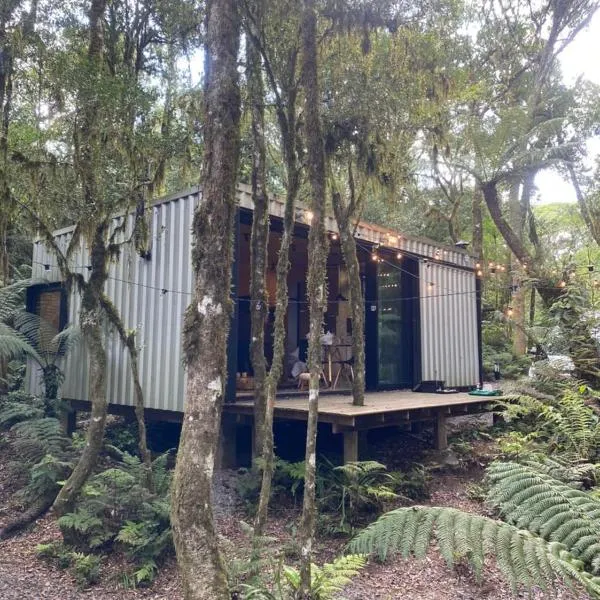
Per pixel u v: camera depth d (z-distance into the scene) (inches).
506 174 440.5
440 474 242.4
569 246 698.2
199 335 127.0
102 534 179.5
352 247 250.7
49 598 153.0
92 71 206.8
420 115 241.4
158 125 264.2
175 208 263.7
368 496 198.7
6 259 315.0
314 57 154.9
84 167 213.2
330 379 345.7
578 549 111.5
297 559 163.2
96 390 204.2
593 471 197.5
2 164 226.1
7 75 258.5
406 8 212.7
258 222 225.6
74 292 311.0
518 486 131.7
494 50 528.7
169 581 163.0
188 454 121.4
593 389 284.8
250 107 219.9
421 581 153.0
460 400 276.8
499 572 155.6
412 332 355.9
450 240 666.8
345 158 234.4
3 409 288.5
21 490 228.2
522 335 536.4
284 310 176.6
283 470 213.8
